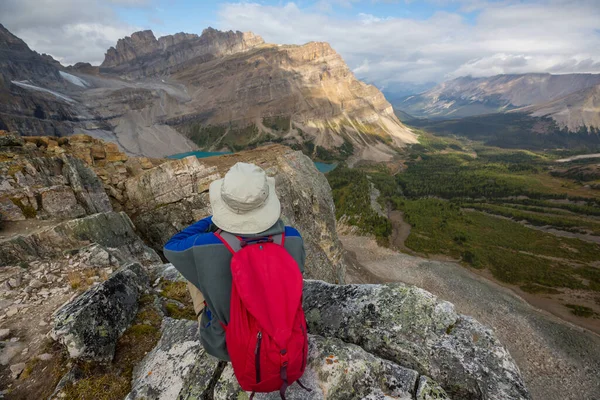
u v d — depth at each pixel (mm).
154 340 5105
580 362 47656
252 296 2264
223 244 2473
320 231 35406
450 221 122125
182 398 3641
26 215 12680
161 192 21828
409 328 4434
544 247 98750
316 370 3574
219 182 2717
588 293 71938
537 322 57969
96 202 16891
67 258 8227
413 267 81562
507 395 3629
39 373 4430
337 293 5258
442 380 3848
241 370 2432
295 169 35125
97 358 4531
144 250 13086
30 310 6031
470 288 70812
